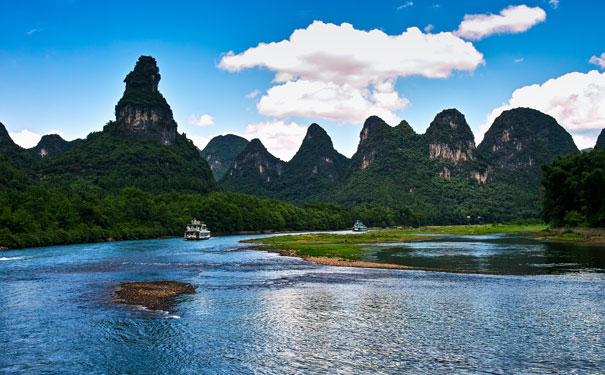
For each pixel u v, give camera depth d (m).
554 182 122.19
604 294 35.12
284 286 39.53
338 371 19.02
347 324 26.34
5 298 33.00
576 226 113.50
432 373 18.81
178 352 21.27
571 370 19.09
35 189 106.81
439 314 28.73
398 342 22.94
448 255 69.38
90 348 21.67
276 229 192.62
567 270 49.12
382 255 70.00
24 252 72.81
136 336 23.67
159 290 36.91
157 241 109.00
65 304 31.02
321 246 88.38
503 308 30.34
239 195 199.12
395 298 33.97
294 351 21.53
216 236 146.12
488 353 21.23
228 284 40.59
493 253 71.56
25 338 23.08
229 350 21.61
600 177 103.38
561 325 25.92
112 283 40.19
